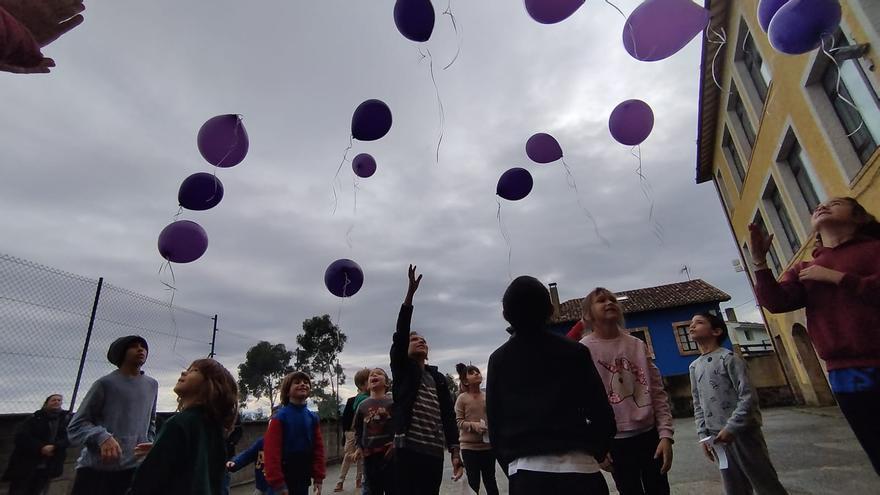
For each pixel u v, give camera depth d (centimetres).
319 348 2275
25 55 137
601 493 168
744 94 1093
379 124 420
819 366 1291
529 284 202
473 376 504
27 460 509
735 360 313
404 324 325
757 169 1162
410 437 314
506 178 464
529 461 174
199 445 200
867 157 718
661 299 2250
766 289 230
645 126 414
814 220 235
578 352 189
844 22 647
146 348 354
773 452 640
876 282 194
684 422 1391
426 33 364
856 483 409
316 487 384
